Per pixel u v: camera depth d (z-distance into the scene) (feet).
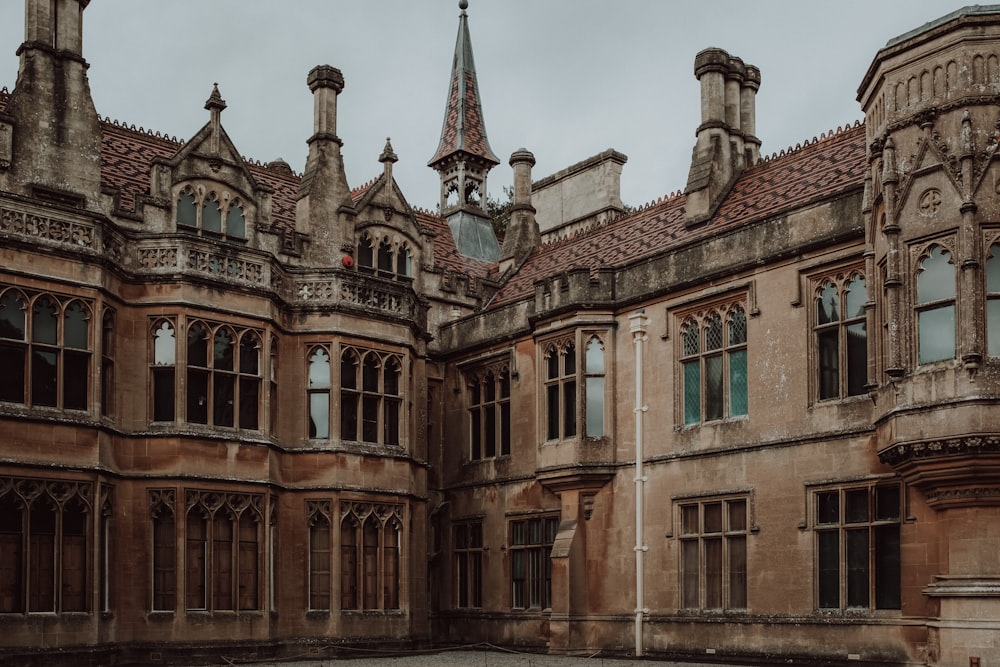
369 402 88.07
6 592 66.95
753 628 73.46
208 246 79.41
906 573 64.95
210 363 78.28
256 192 87.92
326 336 86.12
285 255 89.45
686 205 92.89
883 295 66.18
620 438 85.35
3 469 67.26
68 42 79.05
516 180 114.01
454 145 129.18
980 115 61.72
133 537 74.49
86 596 69.92
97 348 72.43
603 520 85.40
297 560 83.10
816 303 73.67
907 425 61.67
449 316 104.37
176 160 83.30
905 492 65.57
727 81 93.81
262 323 81.61
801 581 71.31
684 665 71.67
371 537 86.22
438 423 101.60
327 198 93.61
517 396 94.07
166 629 74.13
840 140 84.02
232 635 76.89
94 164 78.89
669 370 82.33
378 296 89.66
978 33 62.13
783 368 74.54
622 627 82.38
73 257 71.77
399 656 83.46
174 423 76.28
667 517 80.53
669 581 79.66
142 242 77.82
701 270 81.05
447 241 119.34
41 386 70.03
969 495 60.39
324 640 82.23
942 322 61.57
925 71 63.77
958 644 59.52
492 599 94.38
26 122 76.18
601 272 87.97
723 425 77.92
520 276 108.58
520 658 81.15
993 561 59.72
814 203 73.87
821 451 71.26
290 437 85.05
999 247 60.70
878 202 66.59
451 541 99.66
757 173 90.17
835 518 70.38
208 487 76.69
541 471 87.97
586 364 86.94
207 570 76.18
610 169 119.96
